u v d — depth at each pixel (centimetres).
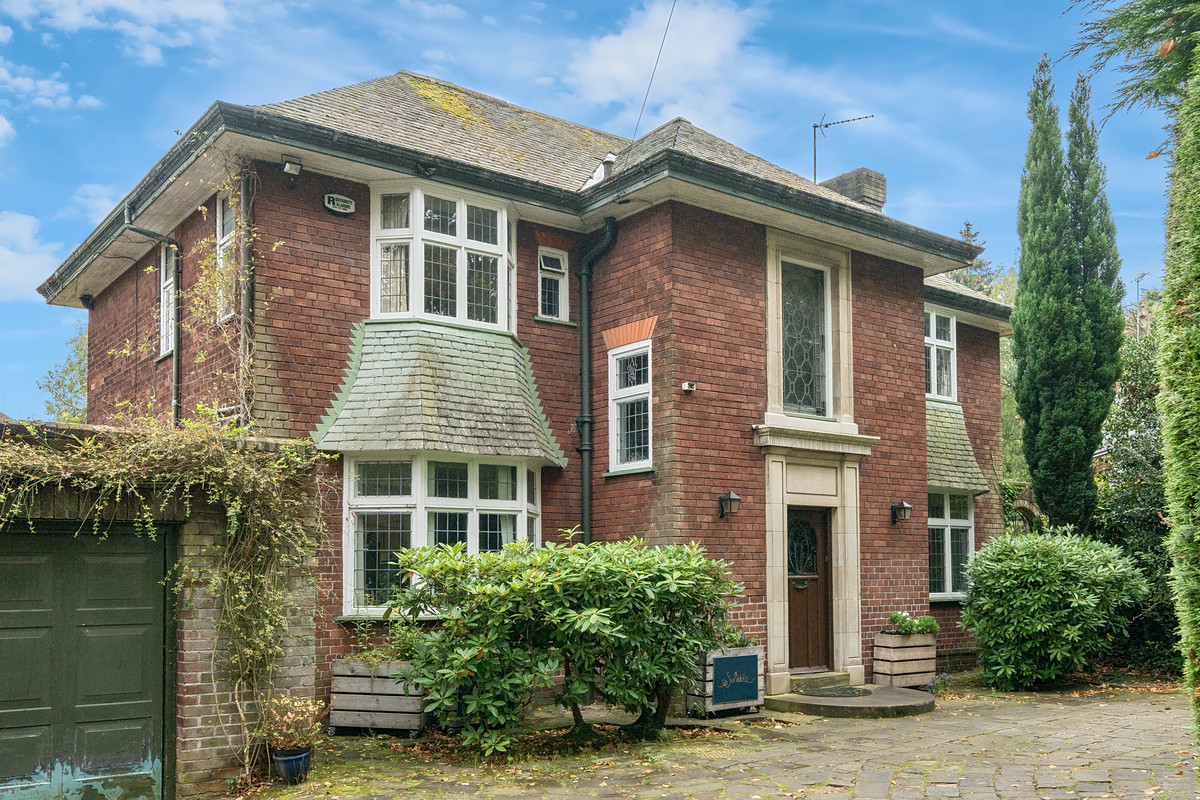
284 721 654
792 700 1003
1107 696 1106
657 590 796
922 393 1309
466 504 975
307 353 941
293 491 685
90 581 601
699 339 1053
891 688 1092
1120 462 1420
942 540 1477
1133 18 615
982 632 1216
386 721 830
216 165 943
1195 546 448
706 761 733
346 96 1133
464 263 1034
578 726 821
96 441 601
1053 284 1405
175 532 637
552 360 1125
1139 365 1448
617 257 1123
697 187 1018
